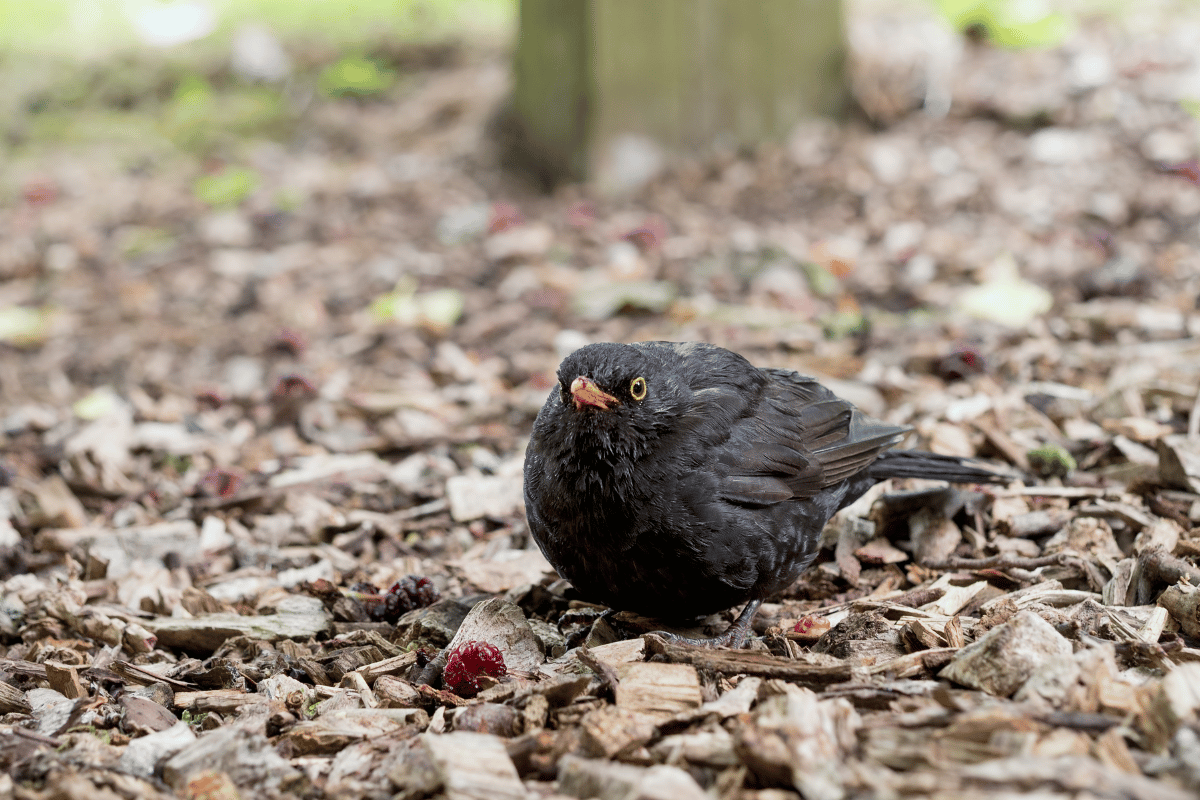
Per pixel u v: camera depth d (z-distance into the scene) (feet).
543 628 17.72
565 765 11.93
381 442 26.48
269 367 32.04
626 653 15.24
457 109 48.47
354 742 13.61
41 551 21.99
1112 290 30.83
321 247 40.11
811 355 28.86
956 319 30.35
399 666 16.29
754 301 33.27
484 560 20.62
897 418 24.94
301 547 21.84
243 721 14.15
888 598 17.71
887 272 34.50
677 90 41.83
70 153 49.78
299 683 15.64
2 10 61.00
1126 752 11.55
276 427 28.32
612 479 16.05
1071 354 27.02
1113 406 23.15
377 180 44.55
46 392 31.37
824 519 17.98
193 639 17.81
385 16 58.13
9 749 13.44
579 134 41.57
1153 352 25.99
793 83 43.11
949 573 18.62
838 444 18.07
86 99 53.78
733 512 16.43
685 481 16.16
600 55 40.52
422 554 21.54
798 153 42.45
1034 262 33.71
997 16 45.44
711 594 16.81
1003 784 10.82
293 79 53.11
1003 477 19.49
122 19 59.98
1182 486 19.62
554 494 16.43
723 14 41.65
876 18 48.75
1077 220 36.17
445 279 36.96
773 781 11.77
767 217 38.99
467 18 57.57
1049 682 12.97
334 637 17.93
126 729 14.60
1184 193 36.86
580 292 34.53
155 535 21.91
